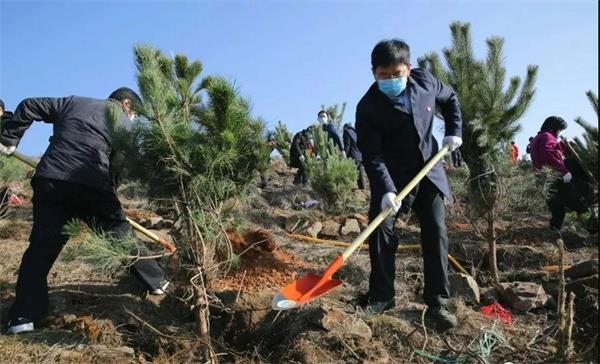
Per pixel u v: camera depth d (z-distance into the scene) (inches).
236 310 148.1
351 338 133.9
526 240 241.9
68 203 148.3
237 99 133.0
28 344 132.3
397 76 142.3
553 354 129.6
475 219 188.9
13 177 249.6
